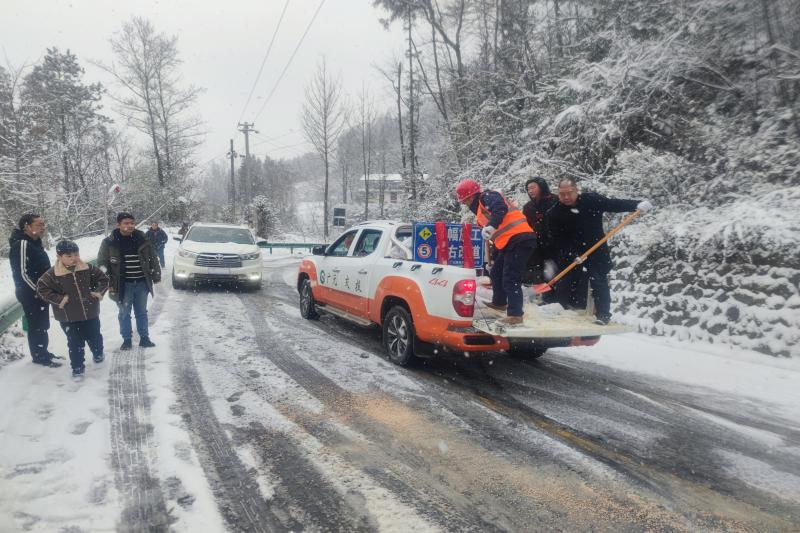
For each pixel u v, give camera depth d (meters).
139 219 37.19
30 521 2.82
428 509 3.04
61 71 37.59
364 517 2.95
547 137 12.05
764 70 9.35
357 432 4.11
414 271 5.74
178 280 11.66
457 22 22.19
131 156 43.25
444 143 20.19
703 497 3.25
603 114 10.65
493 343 5.17
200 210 42.81
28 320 5.53
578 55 12.15
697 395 5.21
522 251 5.02
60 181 26.95
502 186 12.84
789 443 4.10
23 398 4.60
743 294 6.87
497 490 3.27
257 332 7.64
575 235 5.66
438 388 5.27
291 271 17.56
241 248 12.16
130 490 3.18
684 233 7.61
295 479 3.36
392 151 41.47
